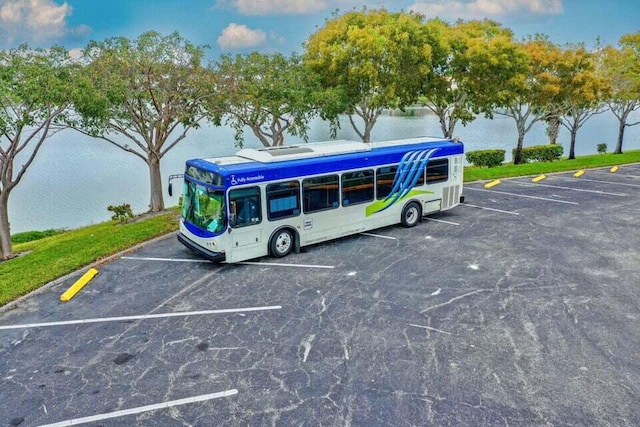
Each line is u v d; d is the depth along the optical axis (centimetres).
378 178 1605
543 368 870
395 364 888
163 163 4069
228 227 1312
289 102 2059
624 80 2980
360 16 2459
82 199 3103
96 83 1664
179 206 2153
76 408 784
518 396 797
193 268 1363
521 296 1154
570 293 1167
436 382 835
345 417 754
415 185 1706
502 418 747
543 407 771
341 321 1048
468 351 927
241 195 1328
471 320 1044
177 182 3509
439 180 1775
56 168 4150
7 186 1705
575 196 2136
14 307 1148
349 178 1537
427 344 952
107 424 748
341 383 836
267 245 1404
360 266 1356
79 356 932
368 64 2170
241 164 1373
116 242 1566
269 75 2042
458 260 1388
